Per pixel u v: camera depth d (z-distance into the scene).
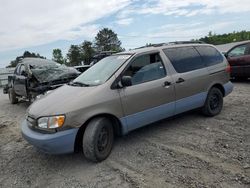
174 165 3.81
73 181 3.68
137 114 4.53
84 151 4.04
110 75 4.43
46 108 4.02
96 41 87.19
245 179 3.28
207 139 4.64
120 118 4.32
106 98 4.17
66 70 8.76
